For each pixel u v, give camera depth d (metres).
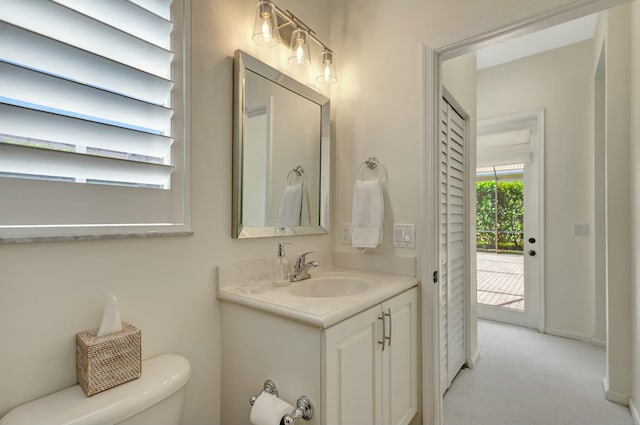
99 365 0.81
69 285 0.87
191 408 1.14
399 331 1.36
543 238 3.11
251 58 1.34
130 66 0.95
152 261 1.04
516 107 3.28
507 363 2.46
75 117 0.85
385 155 1.66
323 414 0.94
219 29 1.25
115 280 0.96
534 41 2.98
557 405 1.92
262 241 1.43
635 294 1.80
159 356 1.04
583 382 2.17
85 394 0.81
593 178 2.89
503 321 3.37
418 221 1.54
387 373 1.26
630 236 1.89
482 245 3.54
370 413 1.15
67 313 0.86
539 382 2.18
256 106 1.38
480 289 3.53
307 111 1.66
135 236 0.98
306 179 1.65
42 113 0.79
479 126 3.53
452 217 2.13
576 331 2.95
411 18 1.59
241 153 1.30
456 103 2.10
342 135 1.83
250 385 1.14
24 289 0.79
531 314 3.21
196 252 1.17
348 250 1.79
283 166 1.51
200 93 1.18
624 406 1.90
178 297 1.11
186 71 1.12
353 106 1.79
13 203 0.77
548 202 3.10
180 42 1.10
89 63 0.88
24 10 0.78
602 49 2.42
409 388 1.44
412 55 1.58
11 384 0.77
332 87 1.87
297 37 1.49
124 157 0.98
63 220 0.85
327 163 1.77
